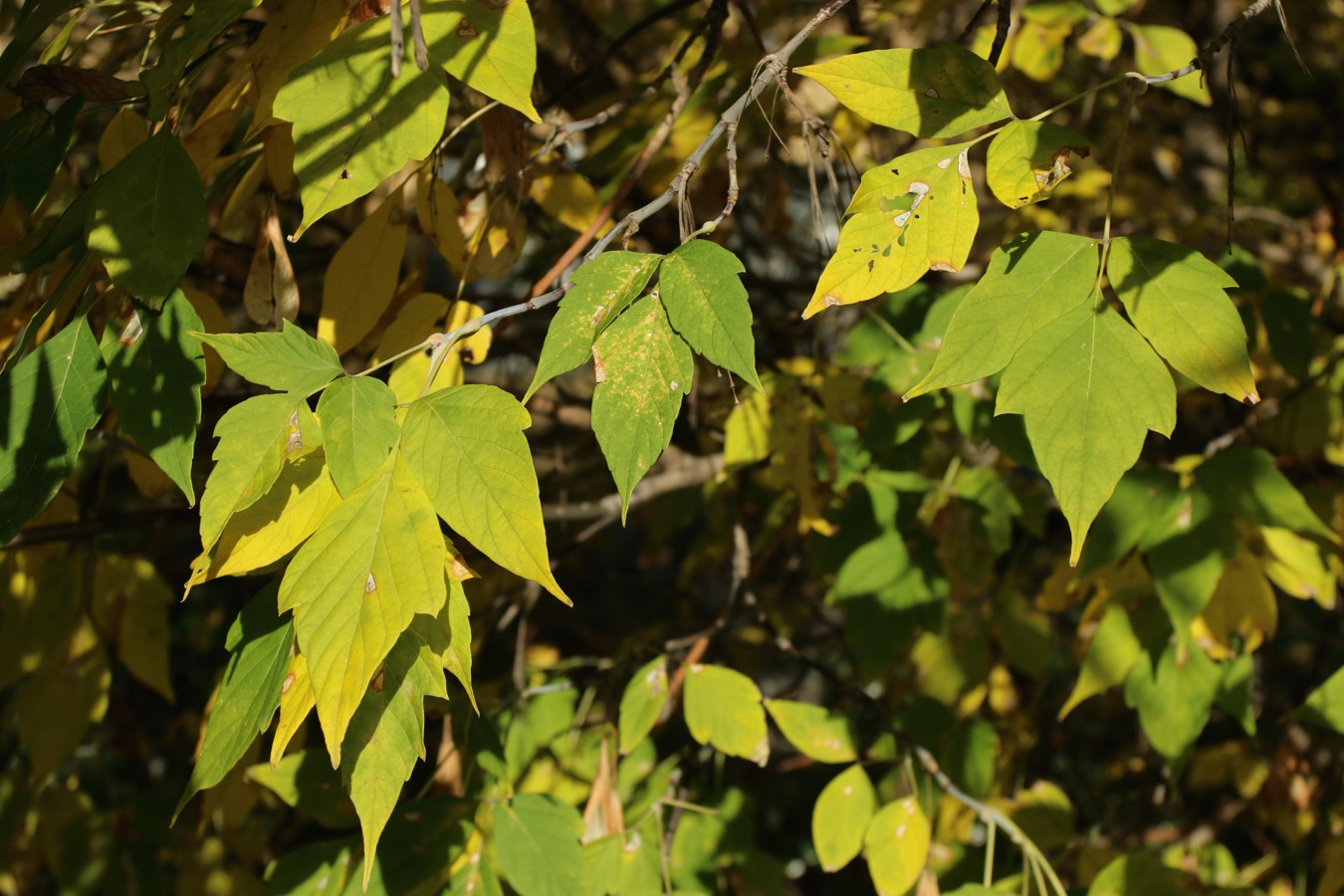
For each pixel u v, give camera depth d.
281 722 0.95
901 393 1.32
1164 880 1.23
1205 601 1.23
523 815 1.20
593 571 2.53
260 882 1.62
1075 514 0.97
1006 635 1.61
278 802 1.75
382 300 1.12
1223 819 1.88
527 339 1.80
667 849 1.30
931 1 1.55
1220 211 2.14
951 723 1.50
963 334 0.98
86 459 1.74
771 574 2.24
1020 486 1.63
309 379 0.97
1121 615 1.32
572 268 1.20
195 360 1.01
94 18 1.30
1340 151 2.45
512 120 1.19
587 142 1.55
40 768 1.29
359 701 0.93
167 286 1.01
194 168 1.02
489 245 1.18
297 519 0.97
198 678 2.36
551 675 1.58
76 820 1.59
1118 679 1.31
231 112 1.10
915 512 1.47
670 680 1.47
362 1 1.04
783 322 1.90
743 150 1.67
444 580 0.95
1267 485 1.23
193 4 1.05
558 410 1.87
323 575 0.94
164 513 1.38
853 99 1.00
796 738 1.28
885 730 1.33
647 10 2.08
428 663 0.96
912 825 1.24
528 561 0.95
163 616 1.36
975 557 1.50
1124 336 0.98
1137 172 2.37
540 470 2.06
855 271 0.98
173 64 1.02
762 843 2.57
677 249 0.98
